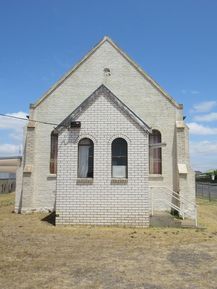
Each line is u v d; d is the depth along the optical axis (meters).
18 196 22.02
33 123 22.23
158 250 12.01
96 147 17.16
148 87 22.38
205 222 19.86
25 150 22.25
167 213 20.39
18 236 14.20
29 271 9.32
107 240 13.60
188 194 20.45
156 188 21.44
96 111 17.38
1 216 20.27
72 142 17.20
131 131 17.17
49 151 22.08
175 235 14.93
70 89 22.62
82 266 9.88
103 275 9.04
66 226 16.56
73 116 17.38
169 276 9.02
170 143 21.83
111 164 17.08
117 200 16.81
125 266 9.92
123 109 17.28
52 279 8.66
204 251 11.95
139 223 16.70
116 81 22.56
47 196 21.73
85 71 22.75
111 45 22.94
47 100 22.56
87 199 16.88
